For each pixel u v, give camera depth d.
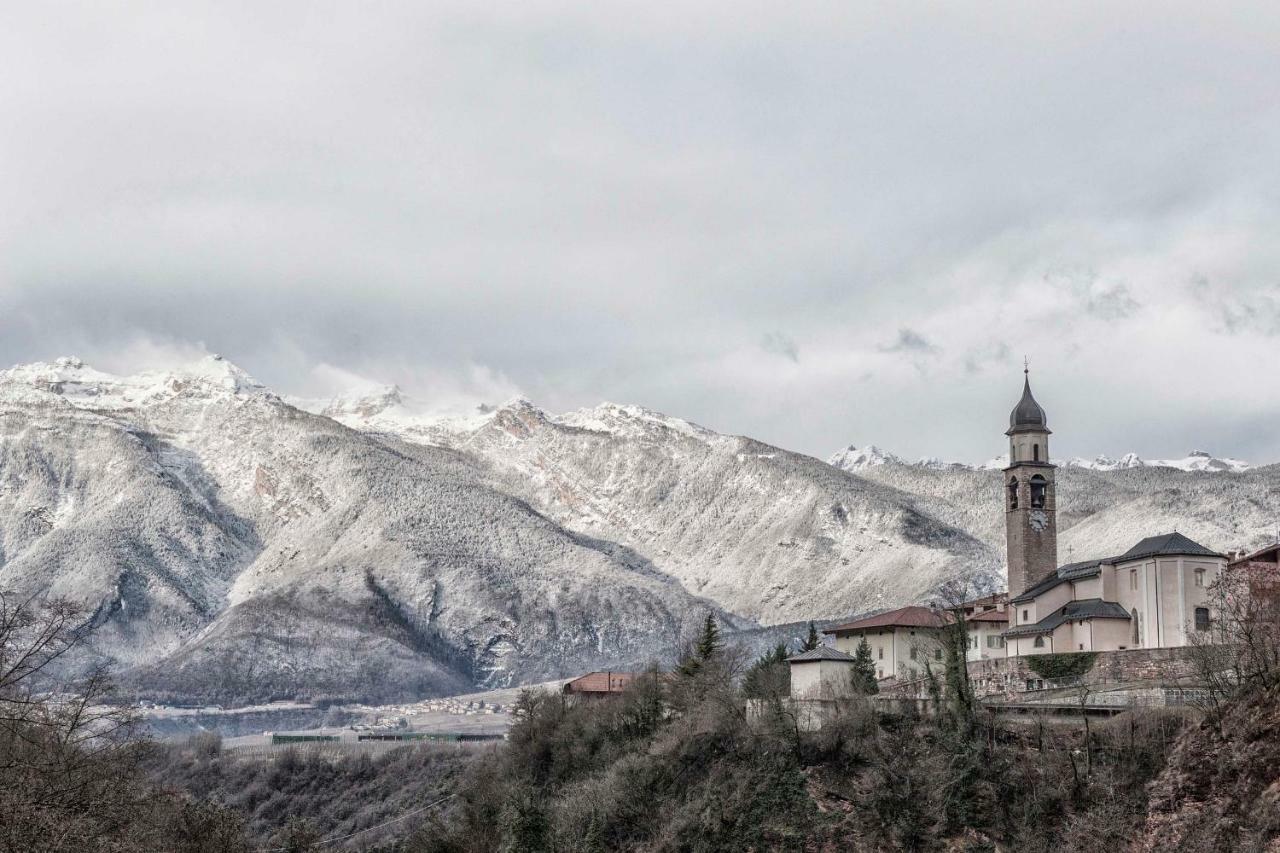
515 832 144.50
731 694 156.25
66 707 89.62
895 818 125.62
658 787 146.50
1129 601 162.12
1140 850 106.31
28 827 74.69
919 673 169.88
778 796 134.00
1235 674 119.31
